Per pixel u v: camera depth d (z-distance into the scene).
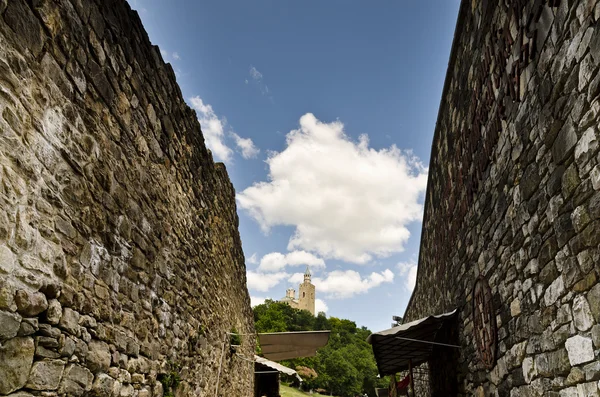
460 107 4.98
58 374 2.31
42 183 2.18
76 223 2.50
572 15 2.33
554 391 2.74
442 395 6.43
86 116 2.62
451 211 5.71
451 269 5.83
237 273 8.59
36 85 2.13
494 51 3.67
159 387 3.91
